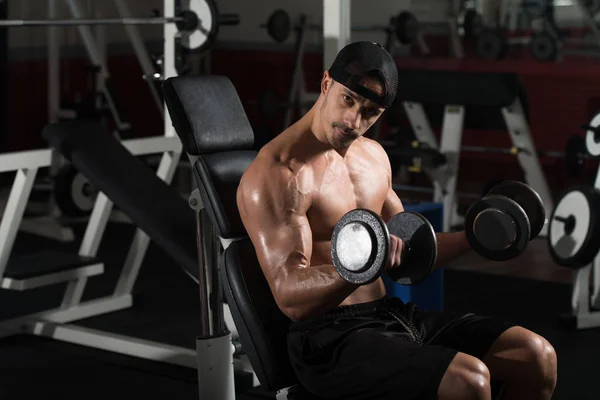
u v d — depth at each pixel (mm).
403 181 6496
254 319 1988
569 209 3545
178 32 3666
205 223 2273
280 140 1982
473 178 6762
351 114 1896
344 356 1875
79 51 7387
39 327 3527
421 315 2064
